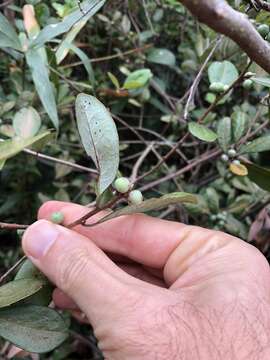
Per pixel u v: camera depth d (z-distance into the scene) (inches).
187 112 6.2
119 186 4.6
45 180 9.7
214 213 8.0
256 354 4.4
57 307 6.9
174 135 9.4
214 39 7.2
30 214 9.5
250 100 9.2
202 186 9.1
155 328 4.4
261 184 6.6
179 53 10.3
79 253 4.7
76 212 5.7
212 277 5.0
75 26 7.0
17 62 8.6
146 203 4.3
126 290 4.5
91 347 9.0
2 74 9.5
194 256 5.5
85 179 9.5
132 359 4.4
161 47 10.5
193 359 4.3
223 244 5.5
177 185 8.2
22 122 6.3
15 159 8.9
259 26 5.3
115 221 5.8
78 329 9.2
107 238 5.8
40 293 5.0
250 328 4.5
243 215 8.4
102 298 4.5
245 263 5.1
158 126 10.4
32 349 4.4
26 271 5.0
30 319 4.6
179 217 8.5
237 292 4.8
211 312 4.6
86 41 9.9
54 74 7.3
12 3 9.0
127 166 9.8
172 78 10.6
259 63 3.5
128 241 5.8
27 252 4.8
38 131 6.4
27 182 9.4
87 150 4.6
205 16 3.0
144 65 10.2
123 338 4.4
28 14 7.0
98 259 4.7
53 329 4.5
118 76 10.1
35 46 5.9
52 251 4.7
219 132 6.8
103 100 9.5
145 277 6.3
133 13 10.0
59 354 8.6
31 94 8.1
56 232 4.8
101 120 4.6
